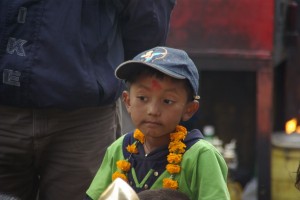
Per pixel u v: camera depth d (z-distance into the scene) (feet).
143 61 21.02
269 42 50.57
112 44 26.84
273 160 54.75
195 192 21.67
